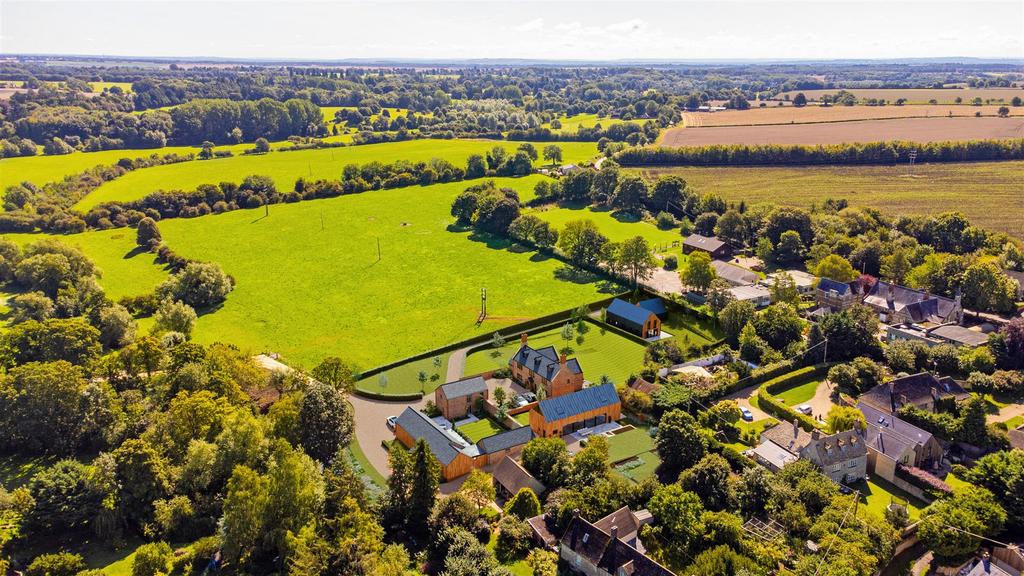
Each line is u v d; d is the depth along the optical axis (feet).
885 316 592.60
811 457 369.30
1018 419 428.56
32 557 322.75
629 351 556.10
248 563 319.27
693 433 377.30
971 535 310.04
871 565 293.43
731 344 555.69
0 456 398.01
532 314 634.43
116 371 458.50
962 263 628.28
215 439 370.12
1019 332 487.20
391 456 356.18
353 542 303.27
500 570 295.28
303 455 356.38
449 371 524.52
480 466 402.93
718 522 314.55
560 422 424.46
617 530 316.81
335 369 453.99
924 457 381.40
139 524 343.26
